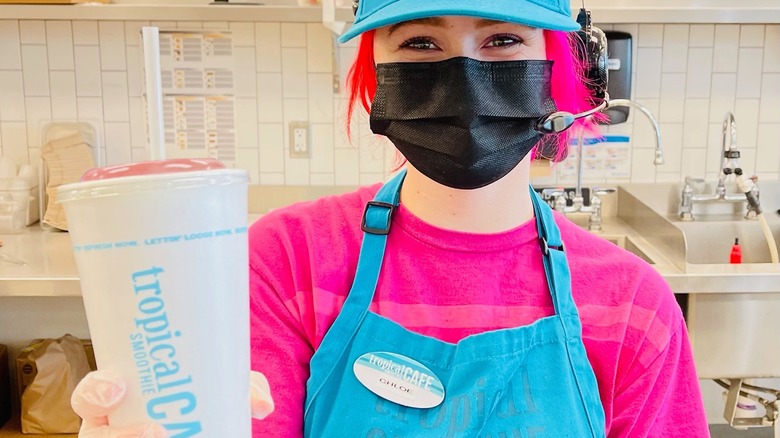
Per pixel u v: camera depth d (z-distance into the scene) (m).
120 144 2.76
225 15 2.30
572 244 0.94
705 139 2.78
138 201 0.50
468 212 0.88
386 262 0.89
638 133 2.77
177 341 0.52
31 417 2.42
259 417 0.62
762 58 2.72
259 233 0.93
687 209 2.71
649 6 2.55
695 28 2.70
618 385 0.89
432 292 0.87
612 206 2.81
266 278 0.89
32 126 2.74
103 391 0.51
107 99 2.73
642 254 2.32
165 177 0.50
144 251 0.51
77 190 0.50
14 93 2.72
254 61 2.71
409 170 0.91
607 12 2.30
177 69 2.71
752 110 2.76
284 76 2.73
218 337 0.53
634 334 0.88
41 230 2.68
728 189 2.75
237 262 0.54
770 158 2.79
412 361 0.83
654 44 2.71
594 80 0.99
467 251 0.88
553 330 0.85
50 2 2.33
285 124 2.76
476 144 0.83
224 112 2.75
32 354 2.47
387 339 0.84
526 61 0.86
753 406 2.32
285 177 2.80
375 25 0.79
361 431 0.81
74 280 2.03
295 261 0.90
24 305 2.73
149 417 0.52
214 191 0.52
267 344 0.86
